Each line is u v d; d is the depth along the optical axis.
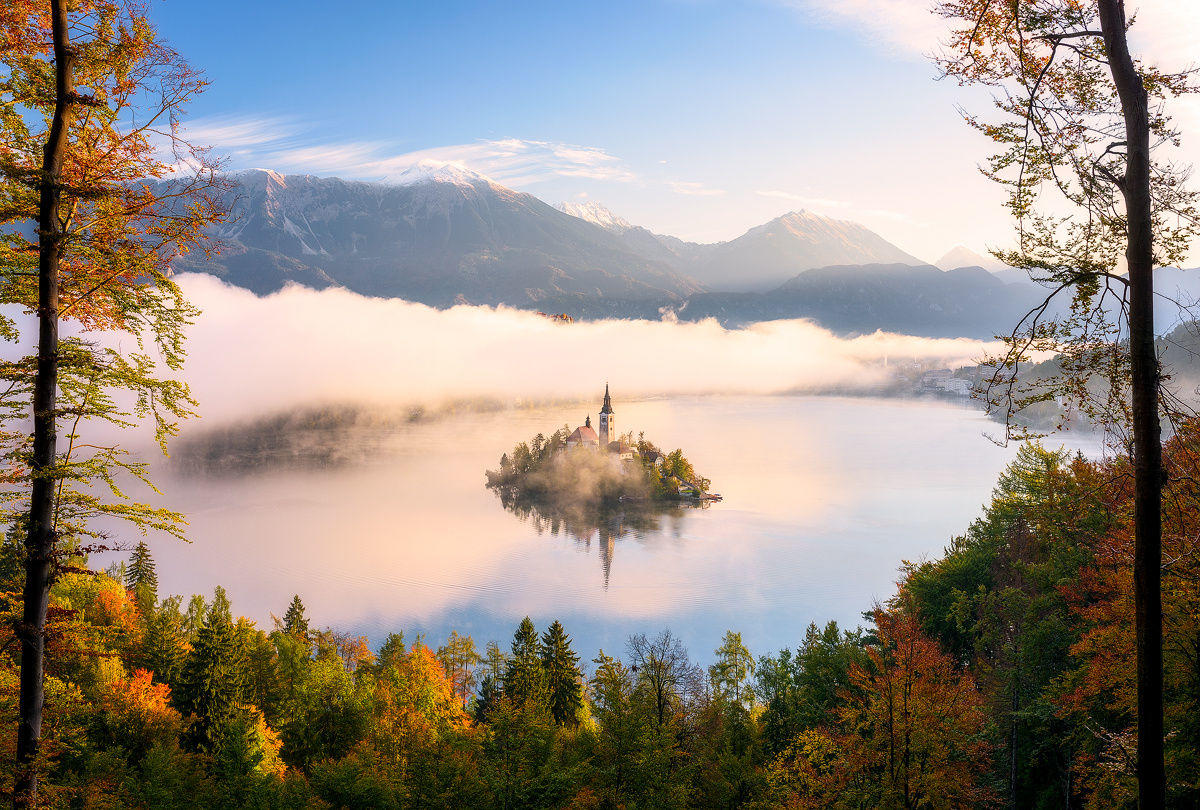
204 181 19.30
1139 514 14.87
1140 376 14.65
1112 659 31.92
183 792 48.34
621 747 43.16
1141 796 15.08
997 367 16.41
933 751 35.00
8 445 18.38
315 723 67.12
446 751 45.44
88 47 18.25
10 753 18.91
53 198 18.28
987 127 16.25
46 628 19.08
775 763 46.59
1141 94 14.59
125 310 20.09
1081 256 15.66
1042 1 15.48
